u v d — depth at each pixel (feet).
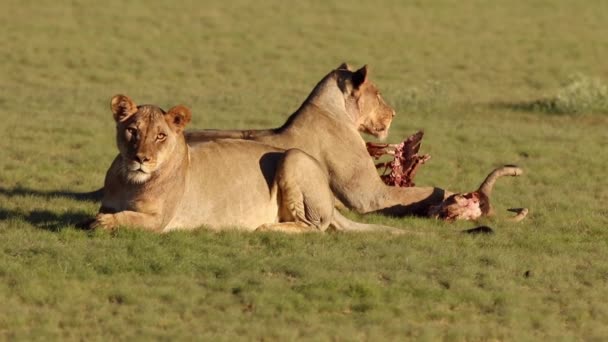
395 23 144.36
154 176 39.14
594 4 164.96
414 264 38.96
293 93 99.30
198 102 89.51
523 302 36.09
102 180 56.44
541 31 143.33
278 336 31.50
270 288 35.37
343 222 43.98
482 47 131.85
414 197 48.32
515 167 48.78
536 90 107.24
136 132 38.58
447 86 106.22
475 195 48.24
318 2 155.43
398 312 34.42
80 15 136.46
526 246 43.39
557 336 33.14
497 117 88.17
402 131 77.87
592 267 40.75
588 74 117.70
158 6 146.00
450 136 76.07
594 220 50.01
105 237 39.24
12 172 56.59
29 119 75.15
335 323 33.19
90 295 34.27
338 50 126.31
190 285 35.55
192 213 40.98
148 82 103.45
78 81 102.06
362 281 35.81
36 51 114.73
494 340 32.76
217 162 41.63
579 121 87.61
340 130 48.03
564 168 65.72
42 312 32.71
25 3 141.28
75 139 68.28
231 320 32.81
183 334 31.30
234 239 40.55
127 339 30.81
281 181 42.42
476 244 43.06
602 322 35.04
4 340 30.53
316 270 37.45
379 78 110.93
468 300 35.83
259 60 118.21
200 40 127.13
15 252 37.68
